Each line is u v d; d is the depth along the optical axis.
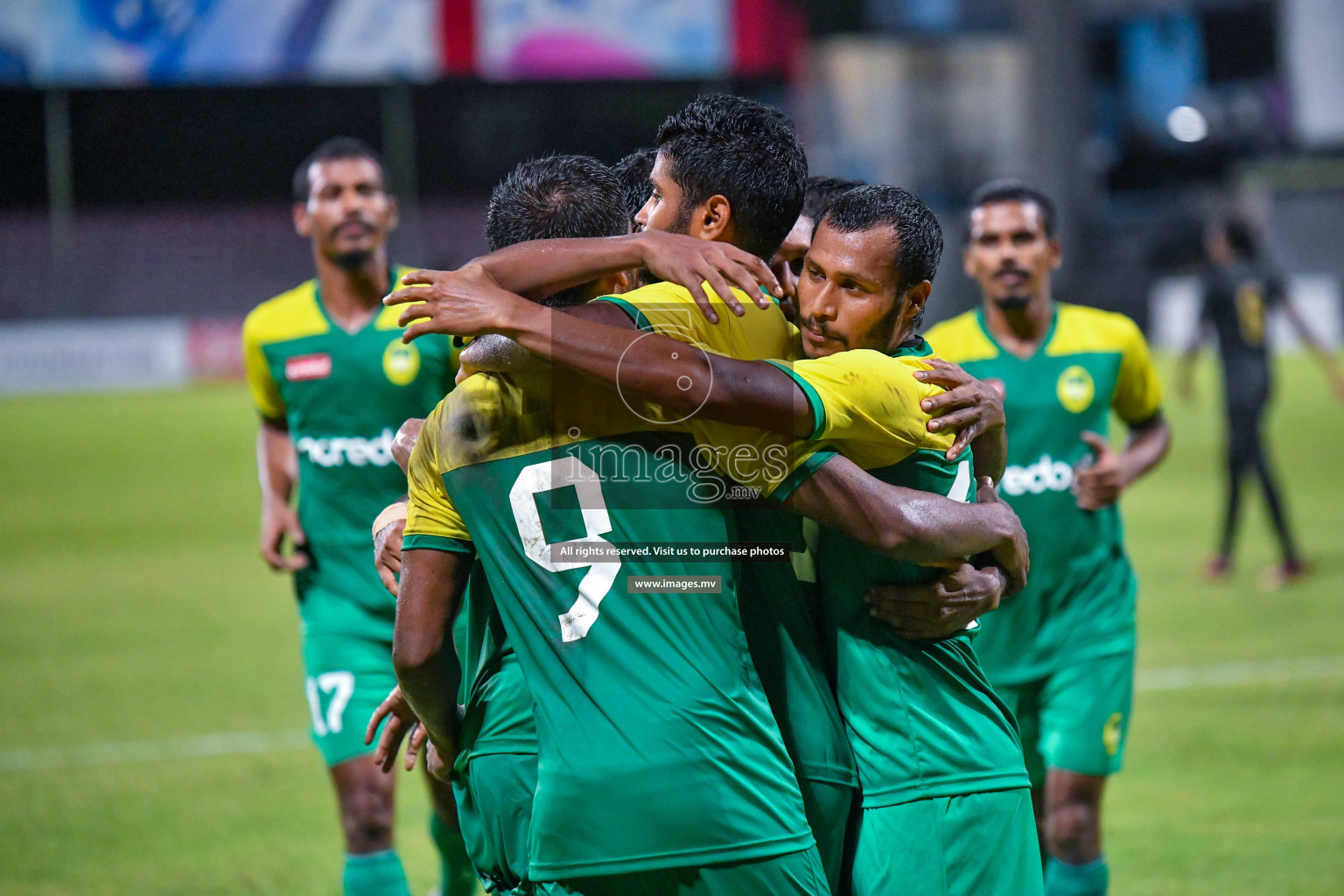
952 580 8.86
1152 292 86.94
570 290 8.70
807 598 9.31
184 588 33.50
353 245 14.73
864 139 102.56
